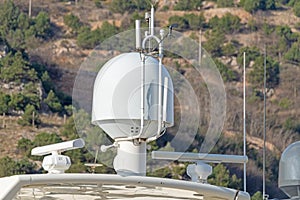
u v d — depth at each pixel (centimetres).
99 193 957
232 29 10100
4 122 8750
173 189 946
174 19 10300
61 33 10294
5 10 10250
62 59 9906
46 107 9081
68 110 9156
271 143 7831
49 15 10550
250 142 7650
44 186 907
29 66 9450
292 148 1236
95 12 10656
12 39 9931
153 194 975
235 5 10456
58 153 985
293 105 8631
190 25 10250
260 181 6525
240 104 8375
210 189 958
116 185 916
